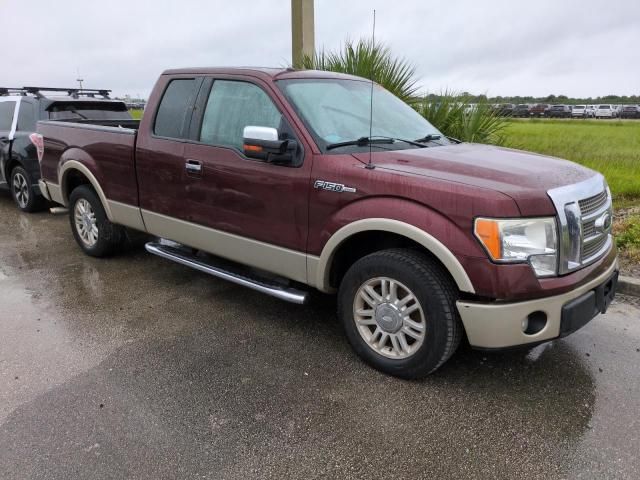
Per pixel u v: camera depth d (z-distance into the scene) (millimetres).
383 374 3387
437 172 3117
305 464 2584
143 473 2520
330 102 3930
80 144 5324
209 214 4125
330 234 3369
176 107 4395
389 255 3199
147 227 4777
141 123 4621
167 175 4379
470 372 3406
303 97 3789
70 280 5066
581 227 3004
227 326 4090
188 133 4250
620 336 3916
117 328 4047
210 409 3014
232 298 4641
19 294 4715
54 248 6125
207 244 4246
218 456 2637
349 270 3412
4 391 3189
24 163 7664
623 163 10977
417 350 3182
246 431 2824
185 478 2492
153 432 2812
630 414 2973
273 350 3711
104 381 3301
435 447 2707
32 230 6980
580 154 12867
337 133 3662
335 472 2535
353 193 3234
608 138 19312
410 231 3002
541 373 3398
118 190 4941
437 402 3082
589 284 3059
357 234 3340
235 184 3855
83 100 8070
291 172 3525
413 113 4566
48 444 2717
